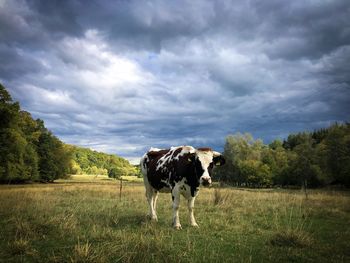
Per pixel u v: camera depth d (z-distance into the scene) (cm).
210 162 855
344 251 627
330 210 1208
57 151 7006
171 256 562
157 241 636
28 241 639
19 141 4291
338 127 5453
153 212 999
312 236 757
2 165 4206
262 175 6975
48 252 595
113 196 1884
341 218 1060
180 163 884
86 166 12862
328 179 5472
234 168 7700
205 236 741
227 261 552
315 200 1684
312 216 1097
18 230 730
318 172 5572
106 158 14175
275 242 675
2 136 4156
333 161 5334
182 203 1392
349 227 893
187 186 880
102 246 595
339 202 1577
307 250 633
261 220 986
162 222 934
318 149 5884
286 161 7325
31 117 5928
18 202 1279
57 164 6956
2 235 716
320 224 946
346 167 5022
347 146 5288
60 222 827
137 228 816
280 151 7912
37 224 773
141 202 1491
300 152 6031
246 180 7312
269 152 7712
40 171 6438
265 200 1656
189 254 591
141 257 551
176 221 855
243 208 1265
